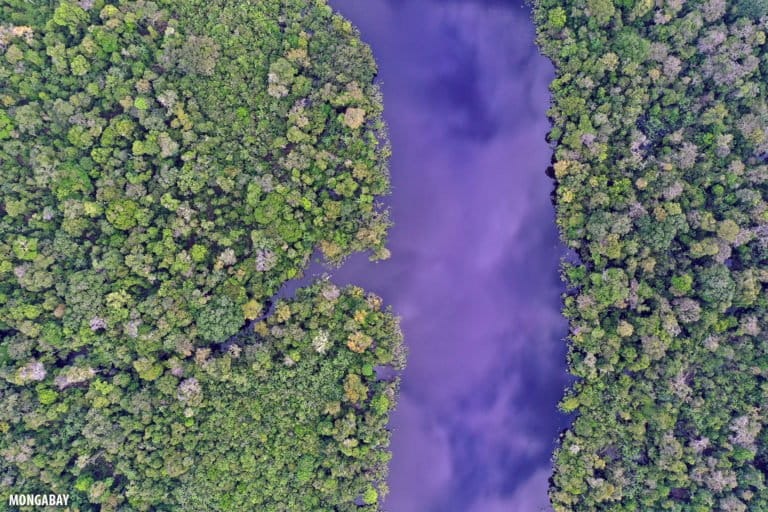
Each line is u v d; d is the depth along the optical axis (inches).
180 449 2161.7
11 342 2055.9
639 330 2138.3
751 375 2111.2
